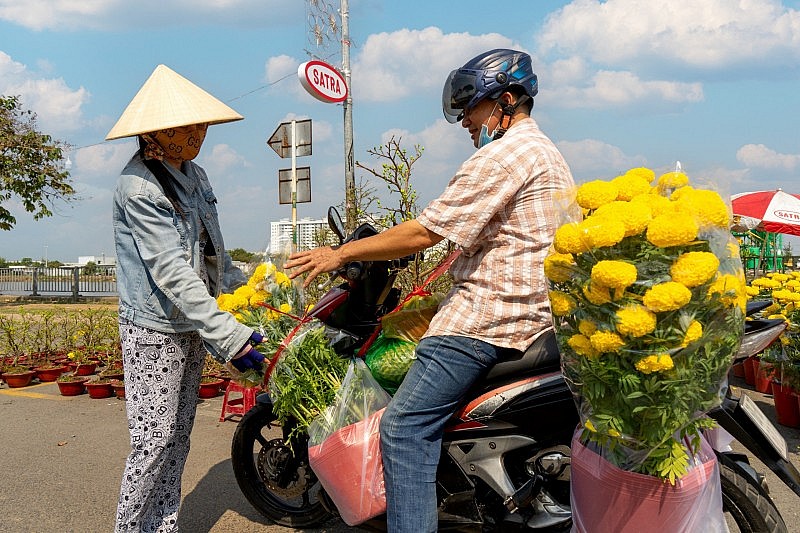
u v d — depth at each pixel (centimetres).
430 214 240
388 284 286
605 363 198
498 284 243
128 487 284
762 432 248
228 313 273
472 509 267
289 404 273
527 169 238
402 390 254
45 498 395
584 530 227
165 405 284
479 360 248
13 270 2517
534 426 263
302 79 809
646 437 201
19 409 613
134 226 267
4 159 1997
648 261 191
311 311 287
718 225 197
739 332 202
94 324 887
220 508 379
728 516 291
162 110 269
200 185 304
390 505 252
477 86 258
